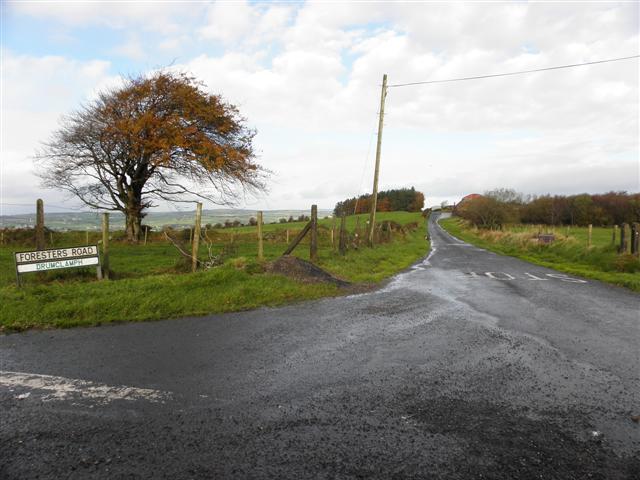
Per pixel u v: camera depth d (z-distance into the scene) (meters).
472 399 3.89
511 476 2.70
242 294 8.29
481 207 62.97
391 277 12.80
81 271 9.52
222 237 30.52
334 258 14.78
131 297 7.46
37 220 8.37
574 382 4.36
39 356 4.99
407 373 4.55
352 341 5.75
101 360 4.86
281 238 29.38
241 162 27.83
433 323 6.87
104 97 27.42
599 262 16.67
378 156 23.31
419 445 3.06
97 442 3.05
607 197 63.97
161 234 30.47
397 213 116.50
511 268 16.58
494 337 6.07
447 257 22.03
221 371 4.54
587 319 7.41
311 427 3.31
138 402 3.74
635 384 4.33
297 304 8.19
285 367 4.69
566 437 3.21
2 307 6.80
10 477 2.63
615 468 2.81
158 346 5.41
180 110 26.73
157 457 2.86
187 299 7.71
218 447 3.00
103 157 26.81
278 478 2.64
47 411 3.55
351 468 2.76
